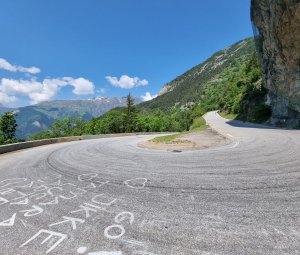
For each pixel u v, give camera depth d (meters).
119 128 74.31
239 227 3.62
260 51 33.84
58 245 3.38
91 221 4.08
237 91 78.81
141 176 6.88
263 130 22.66
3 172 8.69
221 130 24.64
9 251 3.29
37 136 66.75
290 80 26.55
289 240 3.21
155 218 4.07
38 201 5.22
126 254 3.10
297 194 4.75
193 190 5.37
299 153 8.85
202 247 3.17
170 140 18.31
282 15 23.70
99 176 7.20
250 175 6.27
